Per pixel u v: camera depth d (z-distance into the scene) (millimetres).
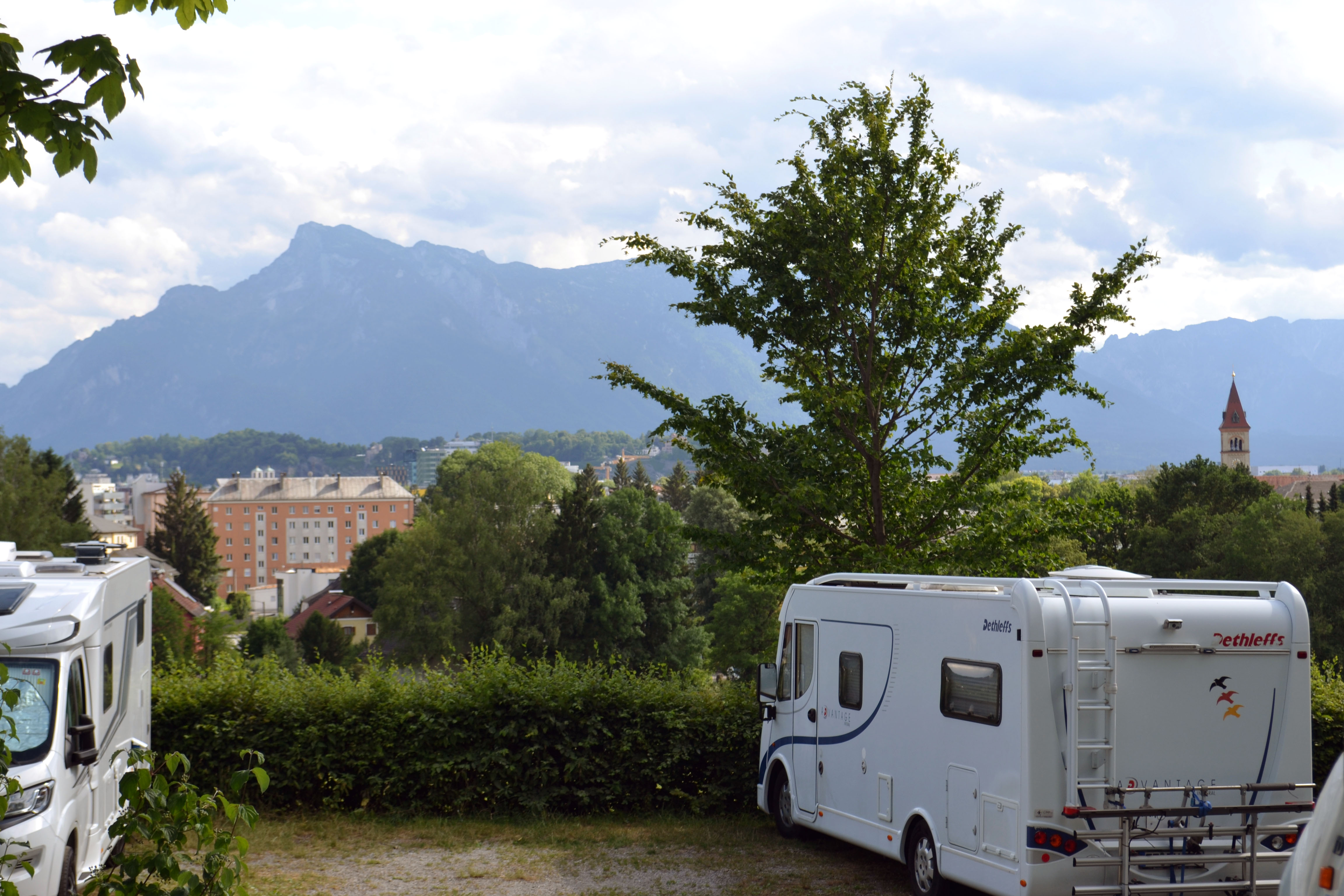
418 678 13383
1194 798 7820
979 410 14273
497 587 69000
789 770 11375
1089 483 56375
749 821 12578
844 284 13633
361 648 73188
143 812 4344
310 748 12773
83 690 8344
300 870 10383
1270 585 8484
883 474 14297
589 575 69812
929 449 14453
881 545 13891
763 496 14000
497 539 71312
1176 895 7781
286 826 12062
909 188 14172
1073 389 13656
